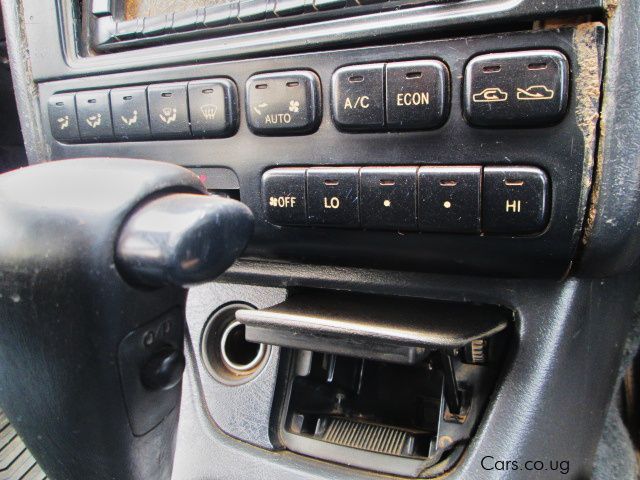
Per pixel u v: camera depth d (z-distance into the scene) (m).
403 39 0.46
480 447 0.53
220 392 0.65
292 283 0.60
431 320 0.51
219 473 0.62
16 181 0.39
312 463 0.60
